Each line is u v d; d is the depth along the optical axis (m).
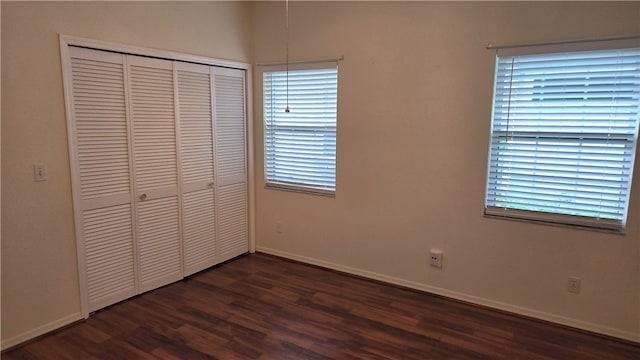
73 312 2.74
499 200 2.92
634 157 2.44
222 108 3.69
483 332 2.69
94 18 2.65
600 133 2.54
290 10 3.62
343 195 3.59
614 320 2.62
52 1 2.44
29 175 2.43
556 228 2.72
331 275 3.64
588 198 2.62
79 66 2.61
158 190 3.21
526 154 2.79
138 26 2.92
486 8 2.76
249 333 2.67
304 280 3.53
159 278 3.32
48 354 2.40
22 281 2.47
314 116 3.66
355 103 3.39
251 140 4.02
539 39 2.61
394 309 3.00
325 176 3.69
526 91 2.73
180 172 3.37
